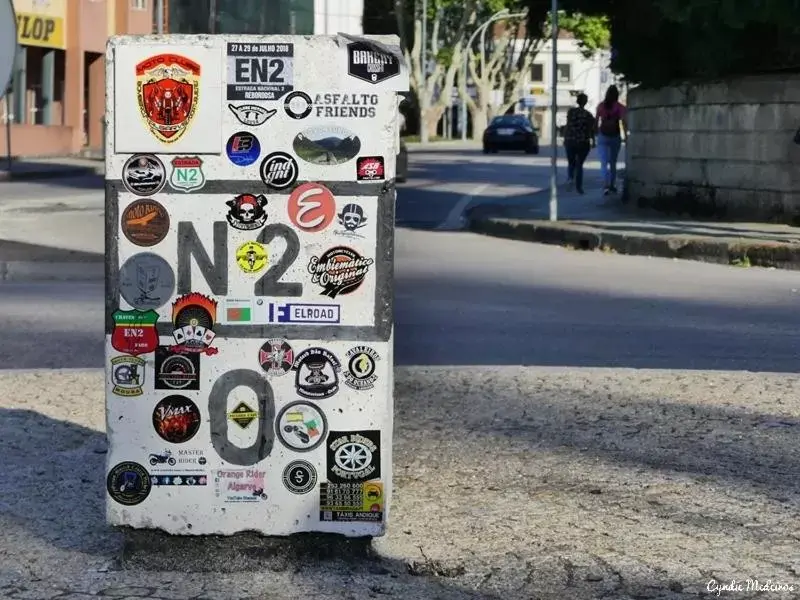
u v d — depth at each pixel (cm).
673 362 908
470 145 6397
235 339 462
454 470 604
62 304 1155
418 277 1376
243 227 457
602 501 560
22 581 465
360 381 464
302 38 452
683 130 1900
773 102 1739
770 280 1381
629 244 1625
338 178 456
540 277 1388
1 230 1786
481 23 7675
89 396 750
